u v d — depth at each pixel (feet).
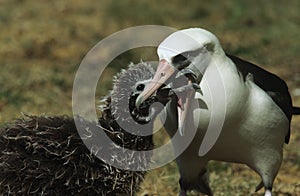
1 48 89.76
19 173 37.55
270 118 38.55
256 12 104.78
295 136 62.75
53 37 93.76
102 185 37.93
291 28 99.66
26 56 88.22
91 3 112.57
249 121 38.19
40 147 37.42
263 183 40.86
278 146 39.96
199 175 42.52
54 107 67.56
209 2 111.04
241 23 102.42
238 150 39.40
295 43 92.99
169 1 111.65
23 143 37.96
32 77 77.46
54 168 37.42
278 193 50.24
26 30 97.14
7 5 110.11
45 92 72.59
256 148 39.32
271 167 40.22
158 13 106.01
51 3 112.57
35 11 107.34
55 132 37.65
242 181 53.16
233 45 90.89
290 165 57.11
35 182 37.63
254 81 39.63
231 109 37.47
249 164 40.55
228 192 49.90
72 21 102.99
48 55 88.38
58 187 37.73
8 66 82.23
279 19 103.76
